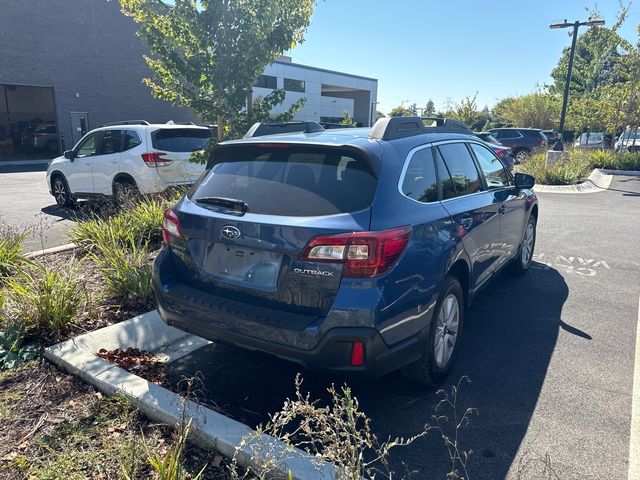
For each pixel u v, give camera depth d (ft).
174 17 23.84
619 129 73.20
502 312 16.67
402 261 9.82
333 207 9.83
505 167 18.16
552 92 107.55
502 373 12.59
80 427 9.89
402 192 10.69
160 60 24.82
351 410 8.01
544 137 79.97
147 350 13.26
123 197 25.40
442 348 11.85
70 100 86.69
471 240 13.00
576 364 13.05
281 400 11.30
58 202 35.45
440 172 12.77
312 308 9.61
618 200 41.68
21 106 98.07
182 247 11.46
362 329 9.24
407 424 10.46
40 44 81.30
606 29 69.97
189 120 105.91
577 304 17.39
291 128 15.06
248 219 10.14
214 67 24.18
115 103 93.35
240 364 12.85
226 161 12.07
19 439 9.52
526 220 19.26
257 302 10.25
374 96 173.58
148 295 15.80
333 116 155.02
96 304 15.34
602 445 9.69
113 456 9.06
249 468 8.48
